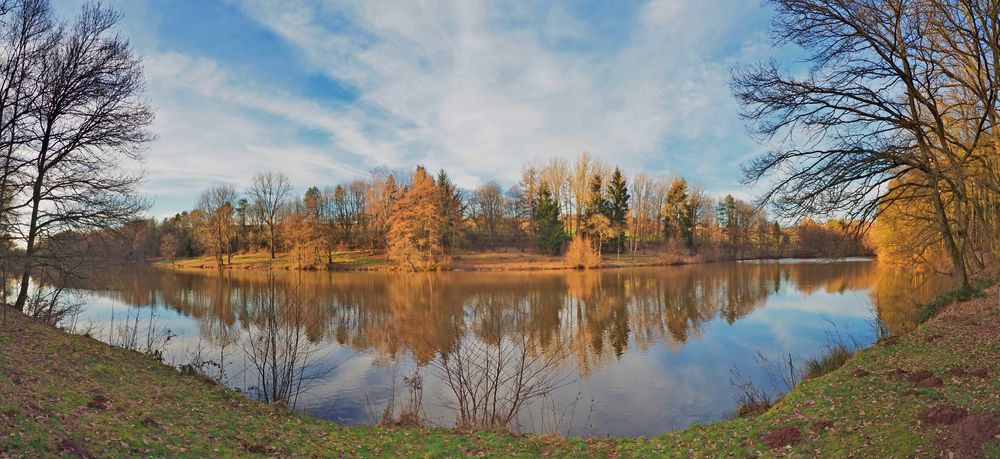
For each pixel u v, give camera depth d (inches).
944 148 532.4
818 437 327.3
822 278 1845.5
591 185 2827.3
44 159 705.0
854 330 886.4
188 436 331.6
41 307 776.9
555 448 390.6
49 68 677.9
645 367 705.0
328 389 612.7
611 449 389.4
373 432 427.2
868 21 515.2
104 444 275.3
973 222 864.9
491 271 2317.9
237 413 423.8
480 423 477.4
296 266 2482.8
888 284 1501.0
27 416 277.6
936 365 408.8
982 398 310.7
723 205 3570.4
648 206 3277.6
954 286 701.9
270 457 331.0
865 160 521.7
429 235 2375.7
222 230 2822.3
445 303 1314.0
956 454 241.4
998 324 500.7
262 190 2923.2
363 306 1272.1
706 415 522.0
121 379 440.8
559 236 2874.0
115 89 717.3
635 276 2063.2
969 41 524.4
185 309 1210.0
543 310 1203.9
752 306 1225.4
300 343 847.7
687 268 2466.8
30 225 700.0
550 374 674.8
